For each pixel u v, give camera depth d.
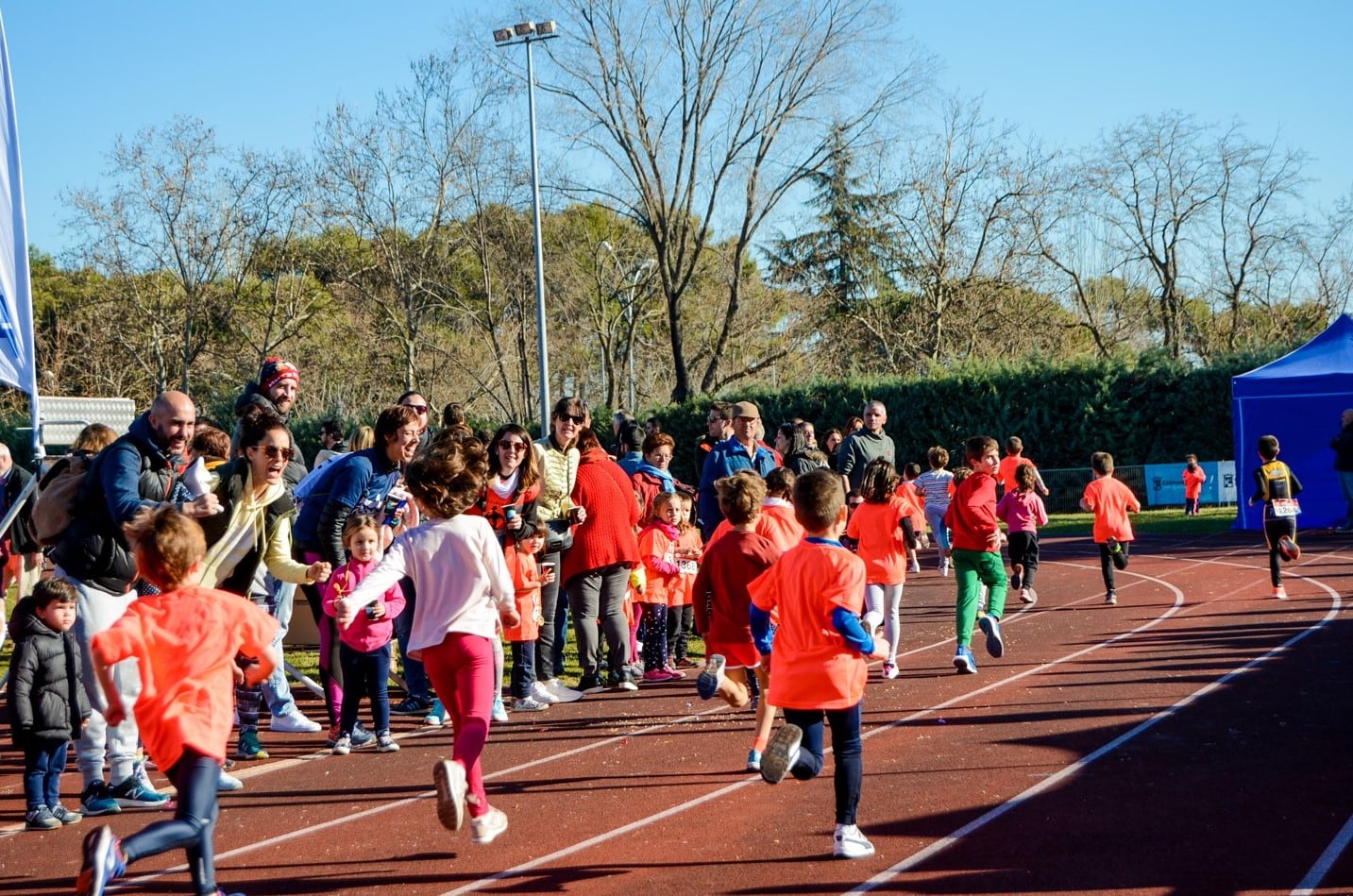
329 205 40.72
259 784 7.16
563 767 7.30
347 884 5.22
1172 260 44.59
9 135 12.03
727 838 5.67
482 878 5.23
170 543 4.78
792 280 47.41
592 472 9.70
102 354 46.50
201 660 4.69
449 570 5.56
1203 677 9.13
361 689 7.95
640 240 46.75
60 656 6.30
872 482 9.58
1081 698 8.59
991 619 9.55
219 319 44.41
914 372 43.91
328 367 45.59
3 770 7.66
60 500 6.34
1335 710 7.81
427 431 9.69
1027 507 14.12
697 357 44.50
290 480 9.59
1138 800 6.02
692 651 12.11
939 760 7.00
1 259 11.83
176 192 41.97
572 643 13.02
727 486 7.36
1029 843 5.41
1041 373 33.84
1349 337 23.08
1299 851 5.17
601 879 5.16
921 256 44.47
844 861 5.27
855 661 5.35
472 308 45.19
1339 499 22.75
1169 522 25.77
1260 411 23.22
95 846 4.15
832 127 38.34
